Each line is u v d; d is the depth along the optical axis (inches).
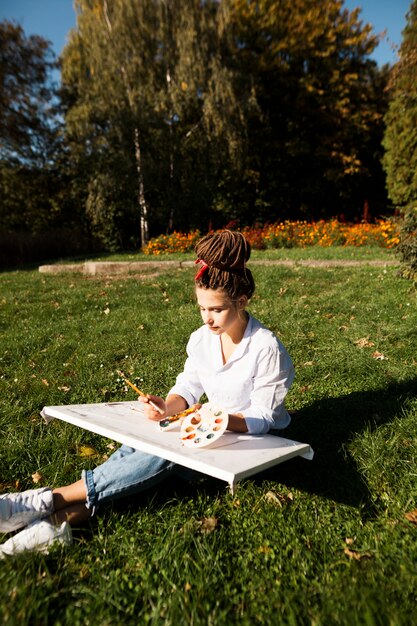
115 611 65.5
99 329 223.9
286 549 77.9
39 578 70.1
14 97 908.0
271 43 934.4
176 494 92.4
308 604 64.8
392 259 402.0
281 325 207.9
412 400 127.4
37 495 79.1
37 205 1023.0
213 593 68.3
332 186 1037.2
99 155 818.2
